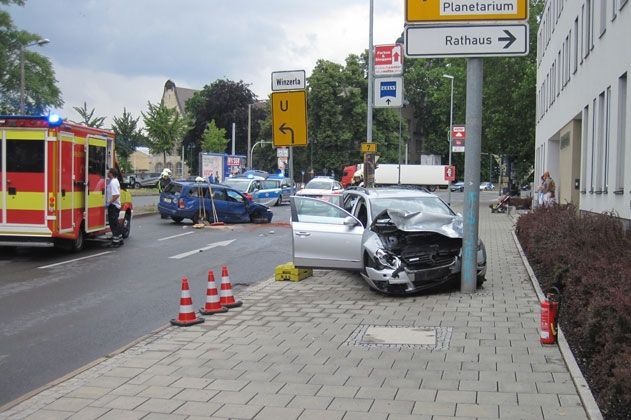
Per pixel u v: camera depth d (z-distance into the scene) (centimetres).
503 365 610
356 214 1197
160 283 1159
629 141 1363
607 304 559
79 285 1129
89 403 525
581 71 2133
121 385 571
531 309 872
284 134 1215
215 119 8725
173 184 2433
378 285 991
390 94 1834
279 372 602
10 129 1404
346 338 730
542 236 1188
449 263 1004
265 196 3725
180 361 646
